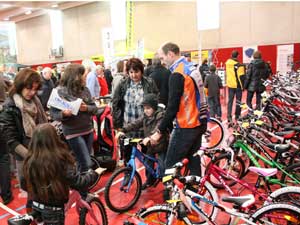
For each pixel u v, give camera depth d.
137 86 3.61
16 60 23.94
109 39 10.98
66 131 3.21
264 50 14.24
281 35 13.87
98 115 4.32
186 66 2.74
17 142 2.60
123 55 10.27
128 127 3.51
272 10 13.86
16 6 17.69
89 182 2.21
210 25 11.00
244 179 3.62
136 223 1.97
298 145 3.41
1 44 23.27
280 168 3.03
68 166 2.04
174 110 2.75
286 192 2.33
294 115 4.66
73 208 3.35
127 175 3.33
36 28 21.97
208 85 7.20
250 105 7.07
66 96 3.13
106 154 4.37
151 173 3.51
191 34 15.66
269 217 2.12
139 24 16.94
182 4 15.64
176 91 2.71
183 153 2.86
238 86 7.00
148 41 16.84
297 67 13.63
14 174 4.39
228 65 7.09
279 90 5.96
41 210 2.07
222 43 15.08
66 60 20.58
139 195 3.46
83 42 19.38
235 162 3.31
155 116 3.38
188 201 2.10
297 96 6.25
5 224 3.21
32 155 1.99
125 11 11.07
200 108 2.80
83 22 19.09
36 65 22.56
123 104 3.76
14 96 2.65
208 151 3.01
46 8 19.38
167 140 3.37
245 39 14.58
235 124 4.02
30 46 22.75
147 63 8.63
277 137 3.58
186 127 2.79
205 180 2.63
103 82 7.41
